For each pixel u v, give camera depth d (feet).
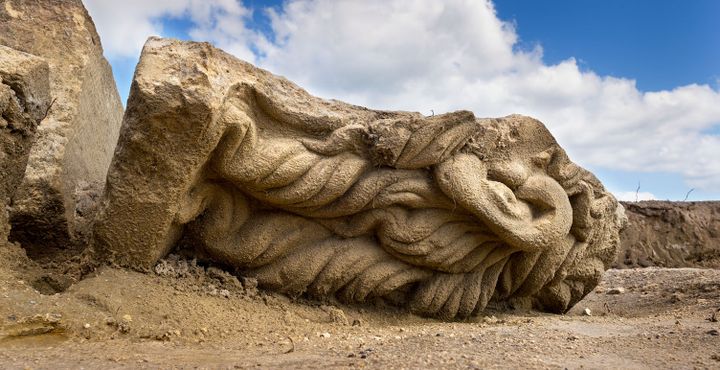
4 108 2.38
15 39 3.26
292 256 2.93
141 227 2.56
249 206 2.86
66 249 3.08
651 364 1.95
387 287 3.08
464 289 3.28
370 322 3.02
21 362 1.70
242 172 2.61
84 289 2.35
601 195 3.75
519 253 3.38
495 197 3.01
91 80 3.57
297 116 2.81
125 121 2.50
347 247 2.99
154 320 2.32
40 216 2.93
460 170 2.95
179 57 2.51
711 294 4.03
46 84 2.69
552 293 3.74
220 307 2.59
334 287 3.01
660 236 8.50
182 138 2.45
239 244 2.83
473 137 3.10
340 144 2.85
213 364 1.81
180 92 2.38
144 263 2.63
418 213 3.03
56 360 1.75
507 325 2.99
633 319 3.45
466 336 2.39
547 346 2.21
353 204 2.88
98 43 3.79
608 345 2.31
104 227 2.55
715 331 2.53
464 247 3.12
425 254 3.05
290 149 2.74
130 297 2.40
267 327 2.52
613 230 3.92
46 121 3.06
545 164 3.33
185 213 2.65
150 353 1.95
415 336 2.41
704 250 8.37
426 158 2.93
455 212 3.06
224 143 2.56
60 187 2.98
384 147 2.85
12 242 2.84
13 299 2.08
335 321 2.84
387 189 2.93
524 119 3.29
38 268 2.65
